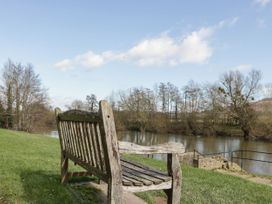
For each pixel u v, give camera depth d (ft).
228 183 23.71
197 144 128.98
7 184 16.56
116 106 201.16
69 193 15.72
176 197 12.17
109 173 10.80
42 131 150.61
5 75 144.66
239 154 97.04
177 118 192.24
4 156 26.94
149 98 200.54
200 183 22.56
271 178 32.94
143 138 159.84
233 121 164.96
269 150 110.52
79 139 14.08
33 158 27.55
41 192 15.56
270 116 151.02
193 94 243.60
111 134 10.62
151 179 11.81
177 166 12.25
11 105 144.46
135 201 16.11
